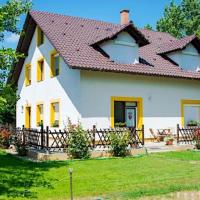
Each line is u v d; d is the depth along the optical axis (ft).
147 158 55.57
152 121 77.25
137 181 37.37
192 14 164.35
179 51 84.43
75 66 64.44
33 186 36.42
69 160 54.08
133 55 77.41
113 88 72.08
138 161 52.37
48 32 75.56
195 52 86.94
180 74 79.92
